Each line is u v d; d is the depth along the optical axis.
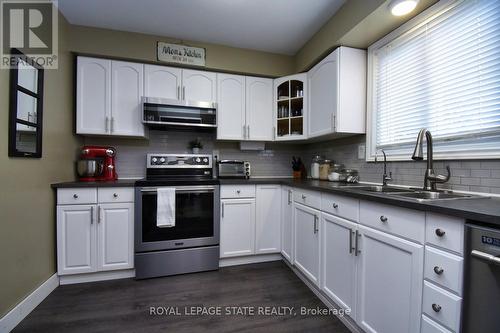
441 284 0.93
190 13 2.10
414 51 1.76
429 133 1.48
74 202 2.01
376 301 1.27
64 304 1.74
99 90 2.34
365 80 2.19
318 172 2.75
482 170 1.33
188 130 2.88
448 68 1.53
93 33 2.29
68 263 2.00
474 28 1.38
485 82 1.33
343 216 1.54
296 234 2.20
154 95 2.47
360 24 1.80
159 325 1.52
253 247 2.50
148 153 2.76
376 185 2.00
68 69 2.23
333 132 2.17
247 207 2.48
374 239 1.29
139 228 2.13
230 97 2.73
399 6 1.54
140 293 1.91
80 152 2.45
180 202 2.27
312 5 1.99
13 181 1.49
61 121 2.10
